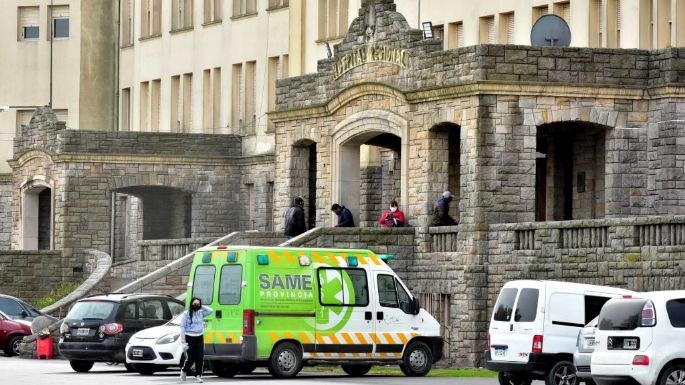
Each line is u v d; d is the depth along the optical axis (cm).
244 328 7675
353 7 12406
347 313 7938
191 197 13800
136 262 11919
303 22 12975
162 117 14912
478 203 9156
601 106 9281
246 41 13788
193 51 14488
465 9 11244
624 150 9300
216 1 14225
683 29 9781
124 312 8669
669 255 8006
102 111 16225
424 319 8162
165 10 14900
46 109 13462
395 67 9881
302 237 9650
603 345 6325
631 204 9312
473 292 9162
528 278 8869
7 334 10594
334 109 10375
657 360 6181
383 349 8019
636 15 10031
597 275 8450
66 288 12769
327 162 10481
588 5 10300
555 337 7069
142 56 15262
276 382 7488
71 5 16288
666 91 9219
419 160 9681
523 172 9212
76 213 13175
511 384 7338
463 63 9294
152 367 8512
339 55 10388
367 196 11575
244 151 13612
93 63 16212
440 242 9544
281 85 10931
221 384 7344
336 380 7688
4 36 16488
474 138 9175
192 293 7894
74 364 8775
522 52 9212
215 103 14150
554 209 10125
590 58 9288
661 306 6225
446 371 8531
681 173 9206
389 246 9719
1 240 16350
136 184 13312
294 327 7794
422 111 9644
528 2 10750
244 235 10838
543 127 9762
